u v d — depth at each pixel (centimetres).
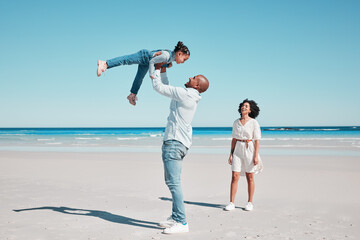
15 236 325
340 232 344
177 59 337
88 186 634
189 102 332
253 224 379
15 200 505
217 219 403
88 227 362
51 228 356
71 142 2548
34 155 1335
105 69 309
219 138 3039
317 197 530
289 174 778
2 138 3481
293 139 2697
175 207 347
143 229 356
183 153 344
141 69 349
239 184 657
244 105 464
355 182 666
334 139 2636
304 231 349
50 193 564
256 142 452
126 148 1794
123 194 559
